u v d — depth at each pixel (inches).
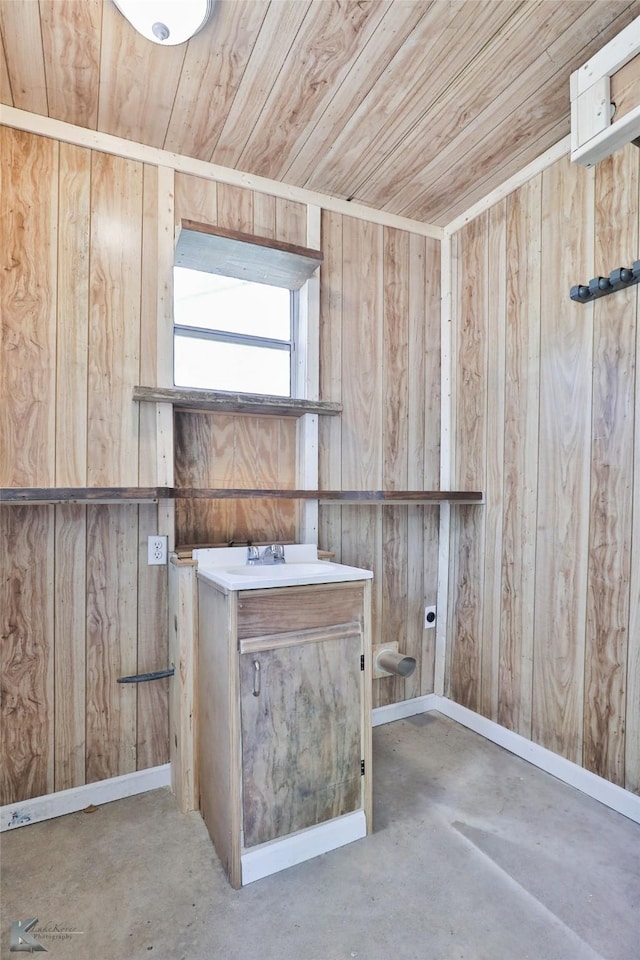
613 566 74.9
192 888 60.4
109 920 56.1
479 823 71.6
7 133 73.0
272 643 63.1
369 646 70.4
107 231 79.0
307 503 93.4
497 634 94.9
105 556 78.8
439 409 108.3
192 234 76.2
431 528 108.5
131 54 63.0
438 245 108.3
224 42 61.3
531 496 88.6
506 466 93.8
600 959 51.0
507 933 54.1
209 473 89.0
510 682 91.9
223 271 89.0
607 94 57.4
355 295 99.3
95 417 78.2
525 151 84.3
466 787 80.1
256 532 92.5
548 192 85.3
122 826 72.2
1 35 59.8
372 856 65.3
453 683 105.1
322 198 95.6
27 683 74.0
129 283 80.5
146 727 81.5
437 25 59.7
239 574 73.2
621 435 74.0
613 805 74.0
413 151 83.5
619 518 74.1
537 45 62.6
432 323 108.2
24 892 59.9
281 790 63.6
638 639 71.6
